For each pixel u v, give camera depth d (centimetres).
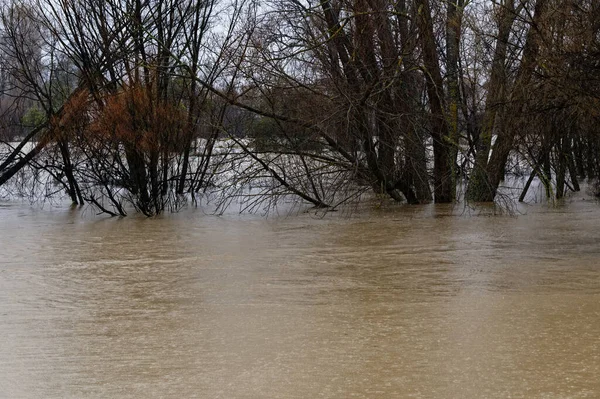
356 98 1969
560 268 1292
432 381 743
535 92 1841
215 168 2242
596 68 1529
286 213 2100
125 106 2112
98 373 785
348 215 2033
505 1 2012
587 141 2216
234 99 2083
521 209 2128
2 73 2544
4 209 2331
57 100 2503
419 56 2048
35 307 1090
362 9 1984
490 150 2350
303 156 2084
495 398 699
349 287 1177
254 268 1346
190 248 1576
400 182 2159
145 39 2166
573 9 1591
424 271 1291
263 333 925
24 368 805
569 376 751
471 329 925
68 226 1961
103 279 1281
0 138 2523
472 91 2369
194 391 729
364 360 811
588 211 2069
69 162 2291
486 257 1409
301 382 746
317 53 1994
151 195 2153
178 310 1053
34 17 2442
